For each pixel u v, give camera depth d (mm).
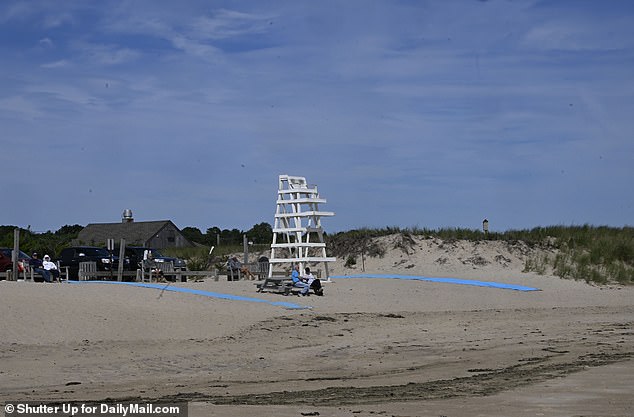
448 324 23594
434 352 18156
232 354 18047
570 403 11523
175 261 40125
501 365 15898
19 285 25688
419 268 43812
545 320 24609
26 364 16422
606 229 48094
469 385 13469
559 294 32812
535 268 40750
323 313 25344
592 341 19391
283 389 13477
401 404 11633
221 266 45281
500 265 43594
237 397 12562
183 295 26734
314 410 11148
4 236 54656
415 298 30109
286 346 19328
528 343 19234
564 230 47094
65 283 29328
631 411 10883
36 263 33219
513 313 26766
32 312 21312
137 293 26312
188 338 20250
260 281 33469
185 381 14656
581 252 43188
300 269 34844
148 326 21312
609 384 13109
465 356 17422
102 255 38938
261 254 50438
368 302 28578
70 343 18906
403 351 18438
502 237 46438
